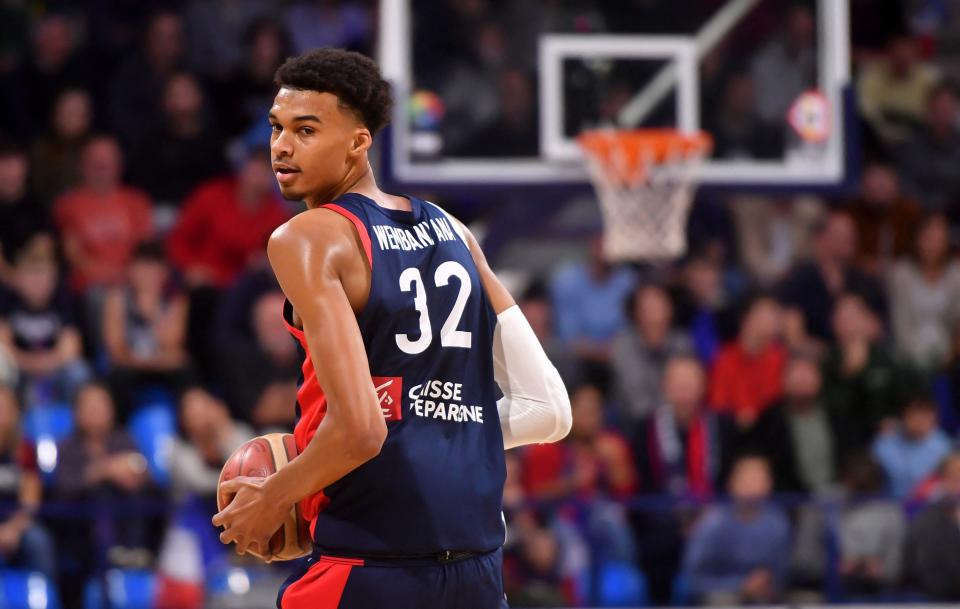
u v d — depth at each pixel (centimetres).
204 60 2605
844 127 1883
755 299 2061
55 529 1612
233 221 2247
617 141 1836
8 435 1686
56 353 1986
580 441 1834
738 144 1875
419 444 662
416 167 1845
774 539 1720
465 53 1867
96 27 2616
